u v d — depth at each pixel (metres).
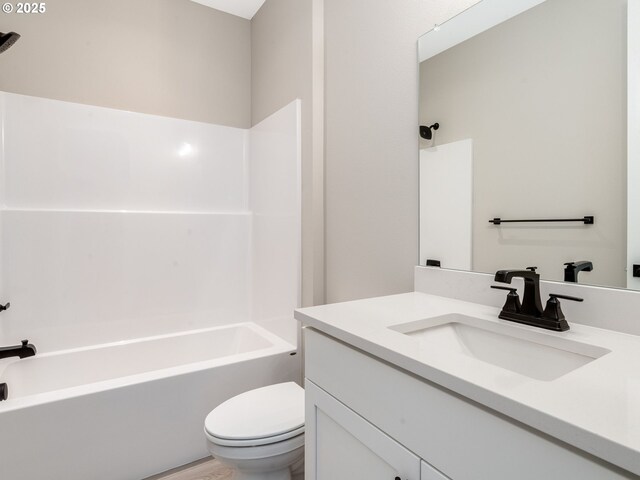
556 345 0.83
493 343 0.96
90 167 2.09
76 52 2.07
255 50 2.58
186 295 2.36
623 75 0.84
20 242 1.90
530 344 0.88
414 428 0.69
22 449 1.34
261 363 1.88
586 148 0.91
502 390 0.54
